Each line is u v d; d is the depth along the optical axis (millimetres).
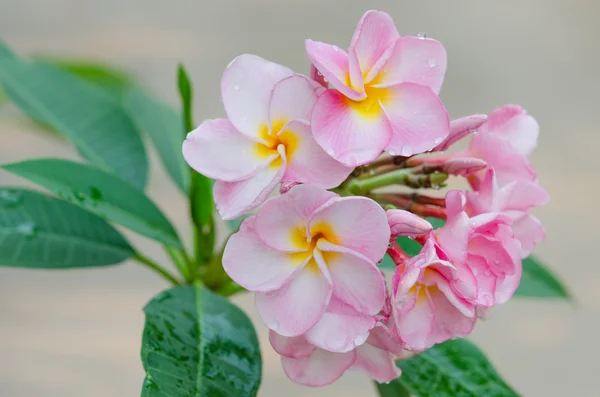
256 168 962
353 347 953
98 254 1066
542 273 1128
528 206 984
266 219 951
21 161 1048
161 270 1088
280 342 968
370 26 965
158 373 973
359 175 1002
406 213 959
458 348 1066
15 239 1052
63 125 1153
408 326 965
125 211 1064
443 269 957
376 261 951
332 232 955
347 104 963
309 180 957
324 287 955
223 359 995
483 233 964
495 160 990
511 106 1001
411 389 1047
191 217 1071
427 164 995
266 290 954
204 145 968
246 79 971
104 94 1174
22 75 1169
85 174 1062
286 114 963
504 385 1054
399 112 966
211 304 1018
